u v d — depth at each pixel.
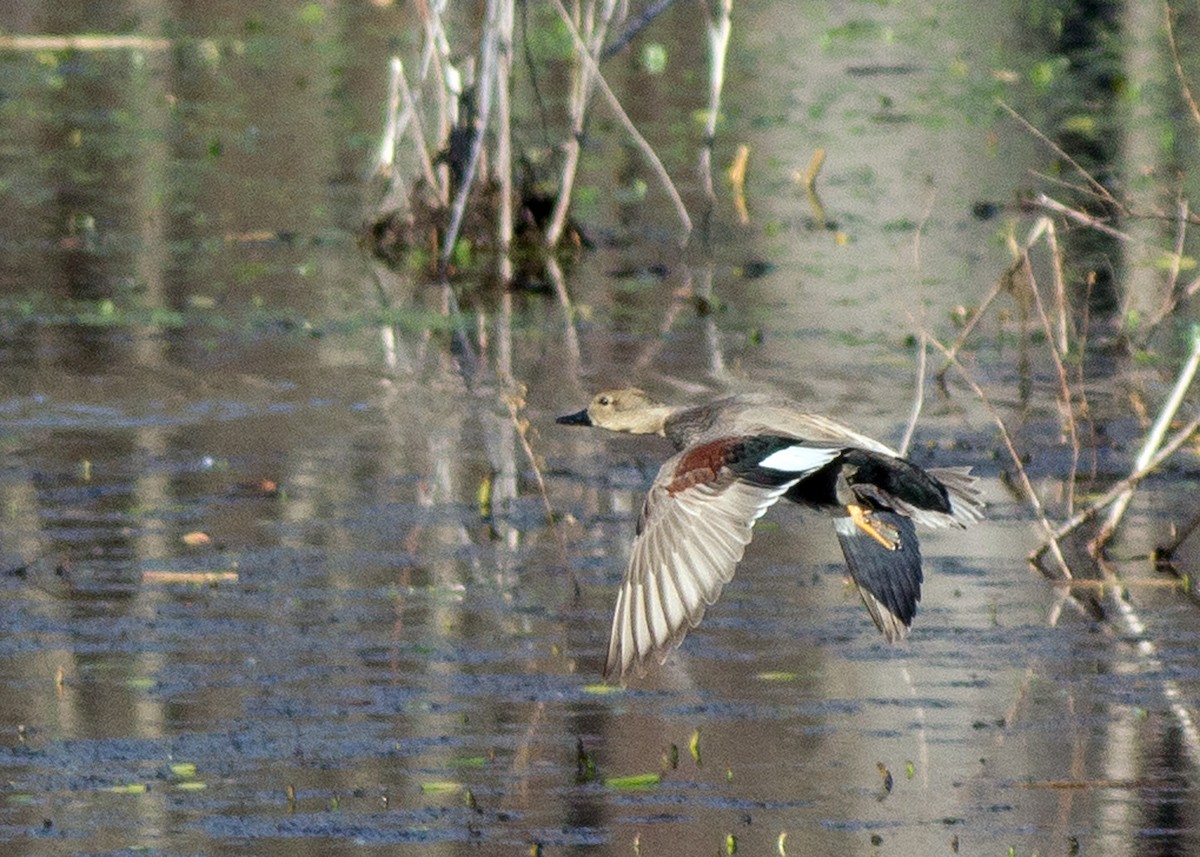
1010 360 17.25
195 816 9.42
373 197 23.83
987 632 11.73
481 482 14.16
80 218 22.50
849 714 10.63
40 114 28.00
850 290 19.72
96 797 9.62
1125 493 12.84
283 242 21.81
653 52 28.42
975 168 25.00
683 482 6.64
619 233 22.33
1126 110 27.98
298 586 12.26
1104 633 11.72
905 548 7.85
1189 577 12.53
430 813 9.48
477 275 20.56
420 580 12.38
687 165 25.48
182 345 17.61
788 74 31.28
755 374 16.78
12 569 12.40
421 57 22.58
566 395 16.27
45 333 17.84
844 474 7.84
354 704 10.67
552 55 31.19
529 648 11.39
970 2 38.00
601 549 12.90
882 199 23.67
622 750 10.17
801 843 9.23
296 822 9.38
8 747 10.12
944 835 9.32
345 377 16.75
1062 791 9.78
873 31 35.06
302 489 13.95
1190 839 9.28
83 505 13.53
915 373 16.81
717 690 10.91
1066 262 20.16
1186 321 18.25
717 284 20.09
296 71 31.03
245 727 10.37
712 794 9.73
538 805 9.58
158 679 10.94
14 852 9.02
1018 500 13.90
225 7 36.94
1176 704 10.77
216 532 13.12
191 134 27.00
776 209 23.30
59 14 35.69
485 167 21.56
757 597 12.26
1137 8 36.47
